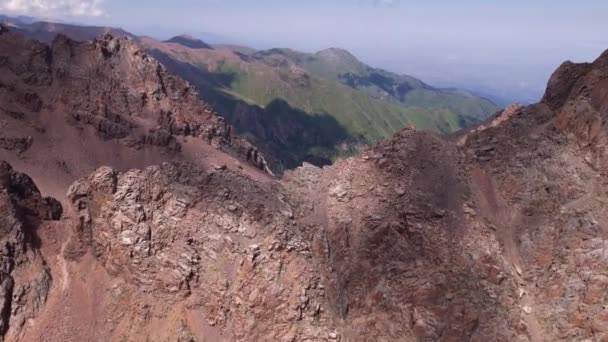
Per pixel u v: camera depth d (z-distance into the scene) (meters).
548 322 66.50
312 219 80.69
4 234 67.19
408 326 68.88
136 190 69.94
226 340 62.91
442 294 70.12
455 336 66.75
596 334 61.69
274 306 63.81
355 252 77.94
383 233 78.31
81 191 71.12
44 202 73.50
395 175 84.25
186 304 64.44
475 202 80.00
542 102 93.81
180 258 66.25
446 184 82.06
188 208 70.69
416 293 70.94
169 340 61.34
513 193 80.25
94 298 65.75
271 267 65.81
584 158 77.81
